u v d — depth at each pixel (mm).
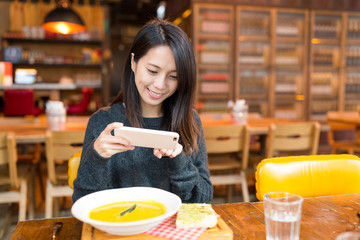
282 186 1168
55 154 2199
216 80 5367
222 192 3303
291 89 5633
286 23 5465
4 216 2566
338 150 4430
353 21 5641
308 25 5363
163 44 983
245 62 5445
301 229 787
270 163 1175
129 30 9195
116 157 1147
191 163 1113
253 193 3199
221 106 5410
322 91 5719
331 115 4227
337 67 5605
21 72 6125
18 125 2994
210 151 2533
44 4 6816
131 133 829
